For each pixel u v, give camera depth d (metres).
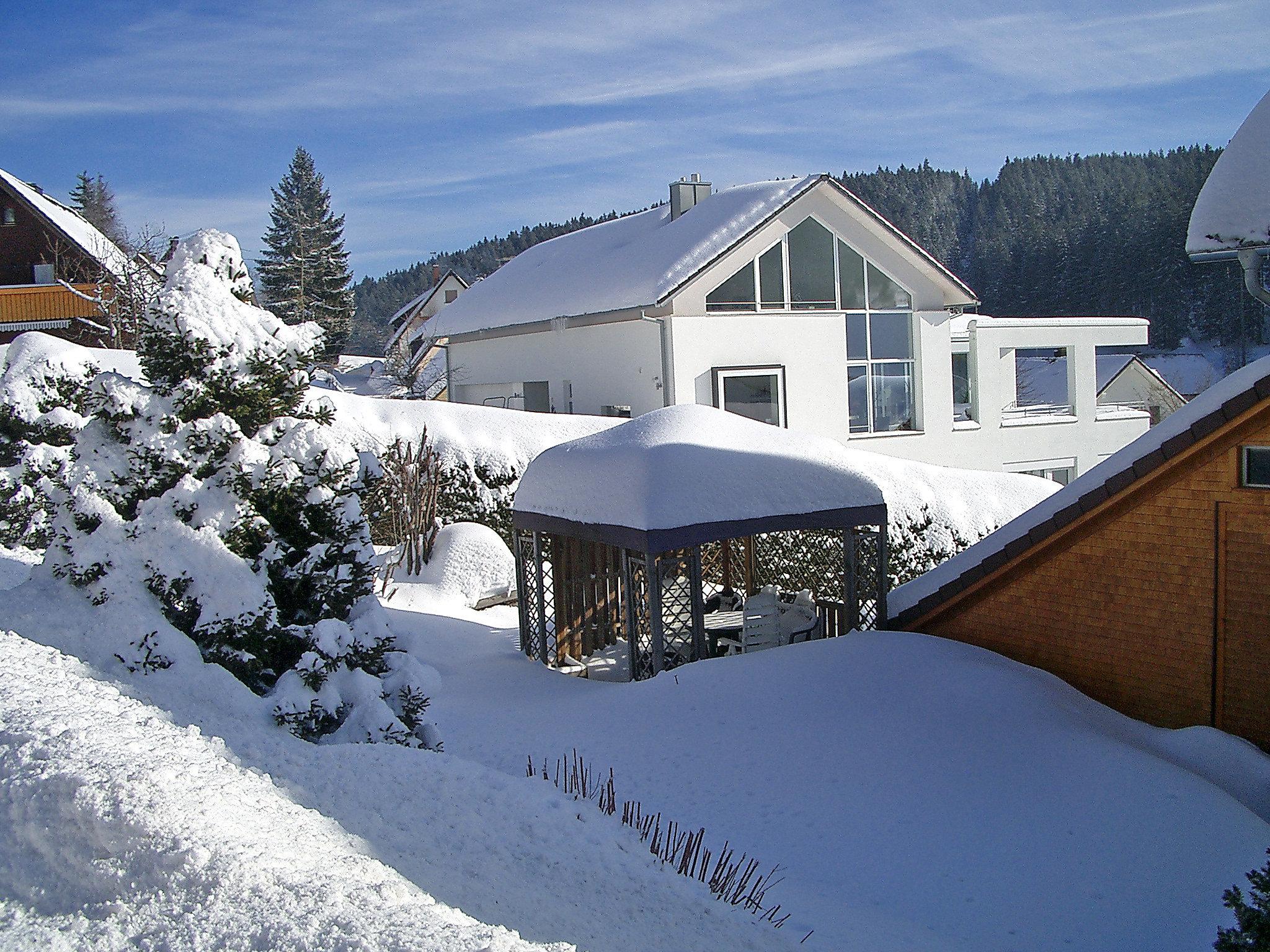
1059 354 60.84
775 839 7.11
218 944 2.98
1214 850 6.57
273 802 4.56
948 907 6.27
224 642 7.05
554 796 6.10
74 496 7.12
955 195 136.38
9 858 3.65
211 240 7.99
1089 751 7.86
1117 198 97.44
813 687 9.24
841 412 24.39
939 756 8.02
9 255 39.25
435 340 32.31
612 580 14.09
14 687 5.06
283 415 7.98
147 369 7.66
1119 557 9.43
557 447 12.98
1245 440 8.53
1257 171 7.57
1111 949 5.82
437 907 3.47
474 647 13.37
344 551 7.83
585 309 24.08
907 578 17.75
